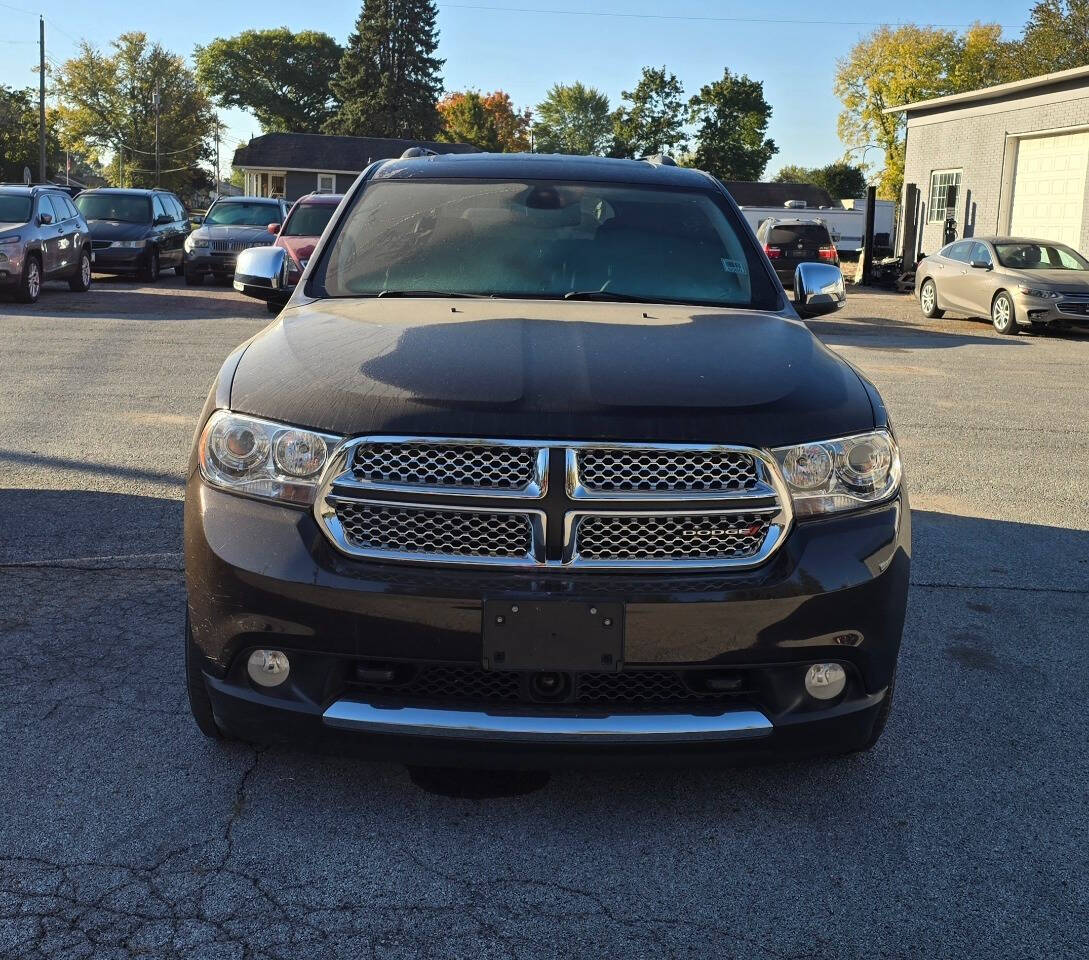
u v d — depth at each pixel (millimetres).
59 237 17094
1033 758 3232
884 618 2705
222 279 21844
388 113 78188
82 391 8844
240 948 2275
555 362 2820
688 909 2469
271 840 2682
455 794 2936
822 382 2893
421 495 2559
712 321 3387
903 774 3119
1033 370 12070
